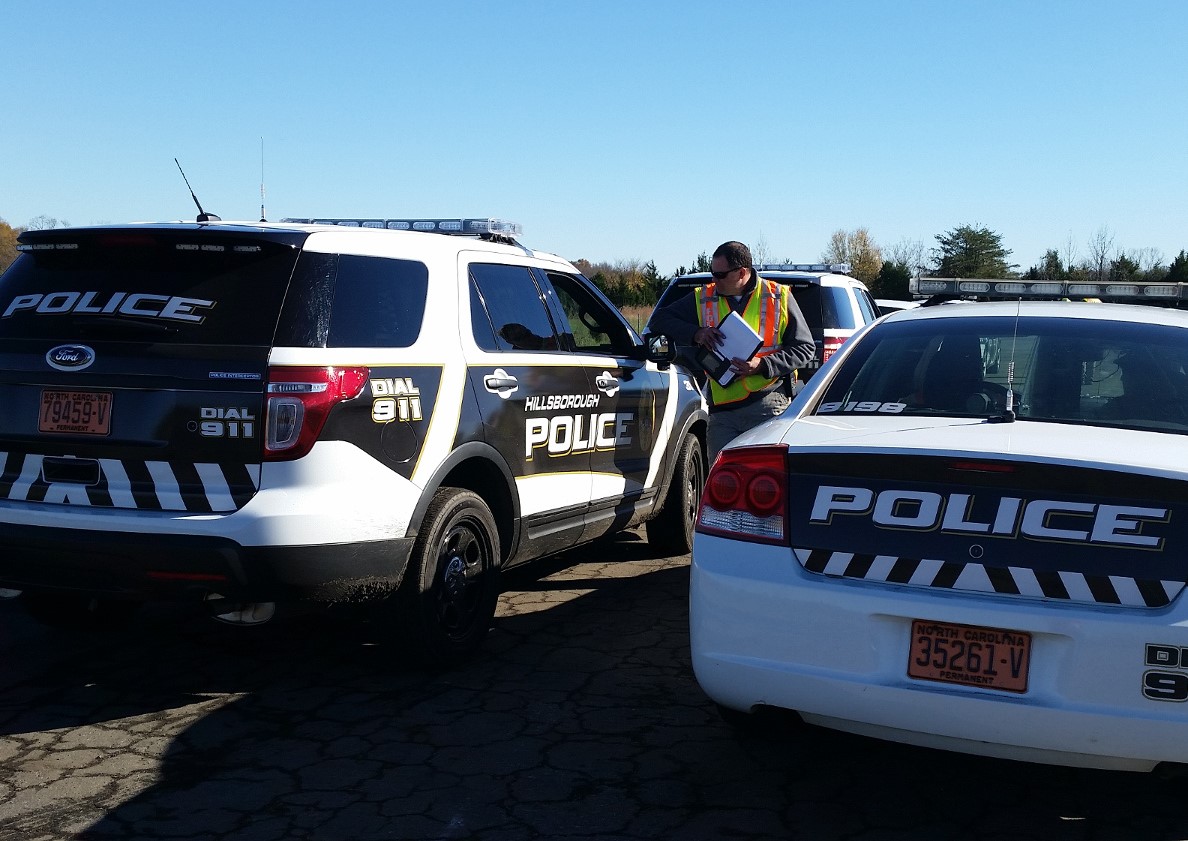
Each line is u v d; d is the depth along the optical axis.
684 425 6.73
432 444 4.46
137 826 3.23
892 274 59.94
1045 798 3.51
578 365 5.58
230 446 3.89
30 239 4.32
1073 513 2.96
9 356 4.12
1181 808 3.45
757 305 5.91
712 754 3.82
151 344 4.00
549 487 5.32
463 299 4.87
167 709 4.20
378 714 4.16
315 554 3.92
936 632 3.02
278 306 4.04
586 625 5.34
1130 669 2.84
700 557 3.39
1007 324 4.12
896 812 3.40
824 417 3.79
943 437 3.30
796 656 3.18
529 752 3.81
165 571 3.89
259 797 3.44
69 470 4.03
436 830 3.23
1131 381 3.69
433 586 4.48
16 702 4.27
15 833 3.18
